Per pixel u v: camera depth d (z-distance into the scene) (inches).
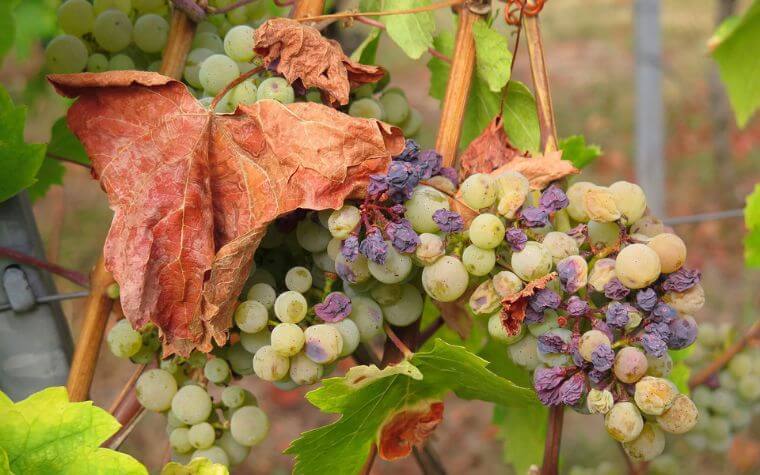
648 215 21.2
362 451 22.1
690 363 31.7
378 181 19.7
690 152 132.0
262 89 20.8
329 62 21.0
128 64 23.4
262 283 21.1
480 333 27.8
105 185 20.4
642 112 60.2
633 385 19.8
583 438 77.8
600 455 74.9
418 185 20.5
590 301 20.2
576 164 30.2
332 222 20.0
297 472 21.5
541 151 22.6
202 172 20.4
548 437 21.8
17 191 22.5
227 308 20.1
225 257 19.9
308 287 21.0
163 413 22.0
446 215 19.9
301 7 22.7
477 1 23.0
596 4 203.2
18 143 22.2
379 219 20.0
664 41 169.0
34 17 40.8
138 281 19.9
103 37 23.1
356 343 20.8
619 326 19.6
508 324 20.0
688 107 142.4
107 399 76.7
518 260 19.9
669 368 20.2
